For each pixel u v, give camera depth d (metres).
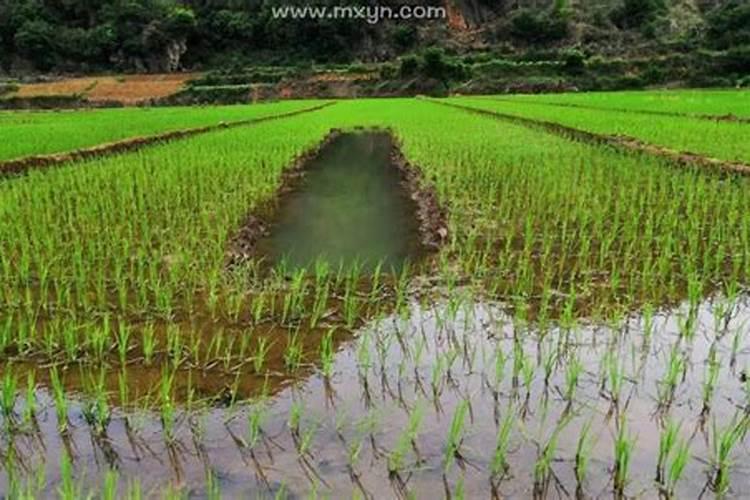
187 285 6.01
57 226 7.60
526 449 3.52
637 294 5.79
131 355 4.63
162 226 8.07
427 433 3.68
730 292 5.54
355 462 3.41
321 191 11.68
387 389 4.18
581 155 12.36
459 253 7.13
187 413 3.88
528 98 40.19
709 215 8.00
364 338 4.87
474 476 3.30
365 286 6.20
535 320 5.27
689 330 4.91
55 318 5.31
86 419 3.81
